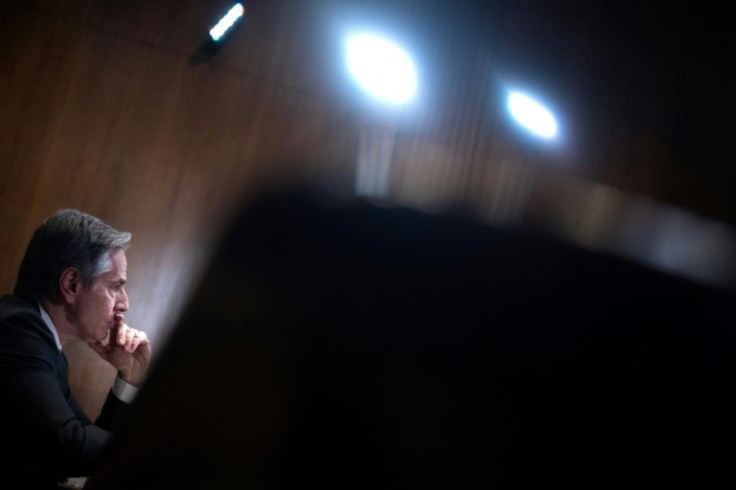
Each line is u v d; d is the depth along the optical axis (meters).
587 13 3.38
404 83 3.02
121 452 0.36
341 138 2.93
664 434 0.35
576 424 0.34
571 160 3.26
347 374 0.34
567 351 0.35
